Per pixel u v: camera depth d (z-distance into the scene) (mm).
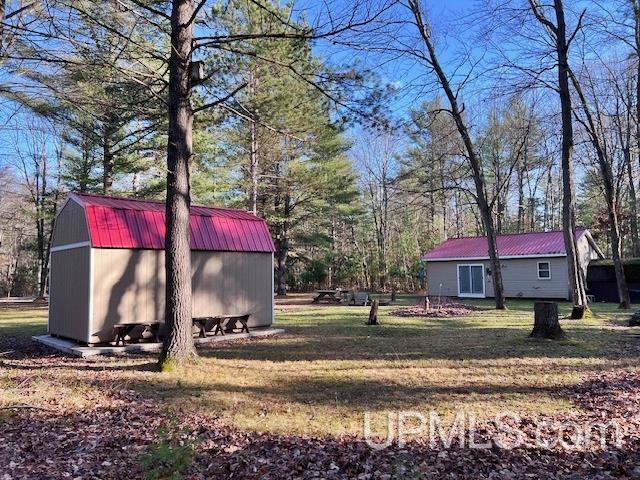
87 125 9188
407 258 35312
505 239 26750
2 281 42000
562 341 9203
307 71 7930
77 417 5199
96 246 9688
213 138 20594
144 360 8422
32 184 29672
